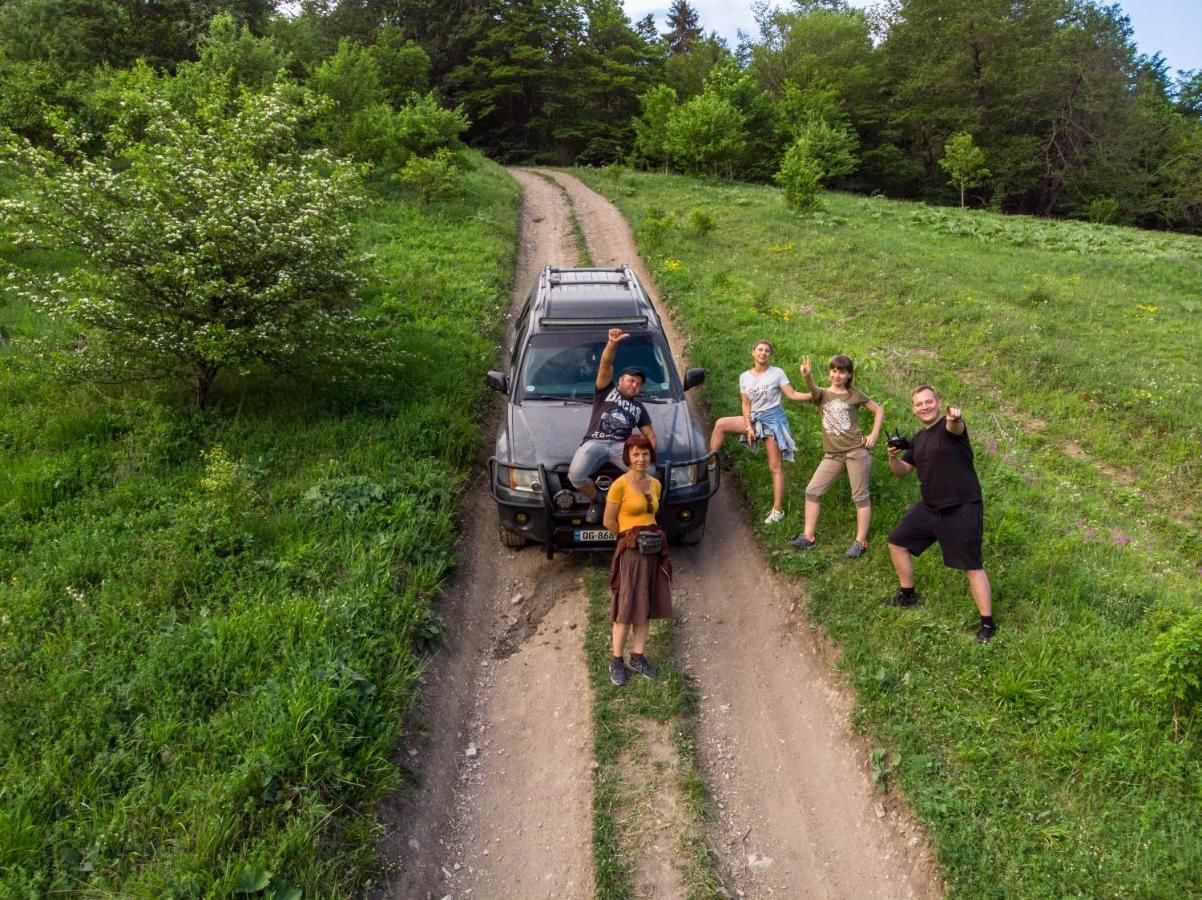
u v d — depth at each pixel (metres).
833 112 38.66
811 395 6.02
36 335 9.17
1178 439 8.91
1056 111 41.06
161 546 5.47
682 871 3.82
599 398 6.12
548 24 47.09
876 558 5.85
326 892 3.43
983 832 3.74
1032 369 10.88
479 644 5.53
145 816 3.52
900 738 4.29
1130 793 3.82
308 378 8.51
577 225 20.23
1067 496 7.48
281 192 7.68
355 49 31.16
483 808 4.30
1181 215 40.38
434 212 19.16
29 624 4.70
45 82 17.91
